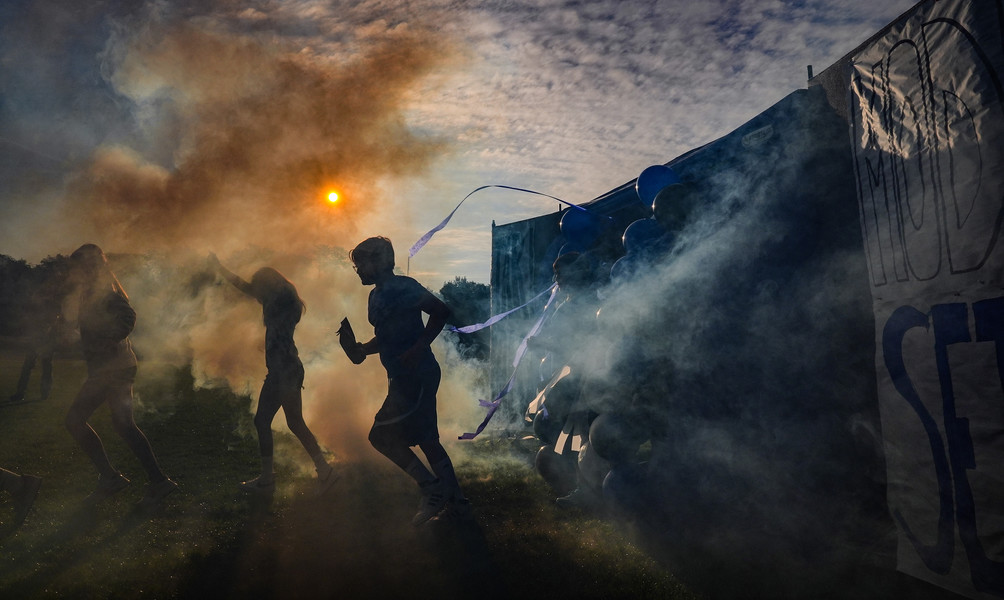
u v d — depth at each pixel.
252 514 3.99
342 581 3.00
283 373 4.42
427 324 4.01
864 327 3.10
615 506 3.75
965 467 2.49
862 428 3.09
